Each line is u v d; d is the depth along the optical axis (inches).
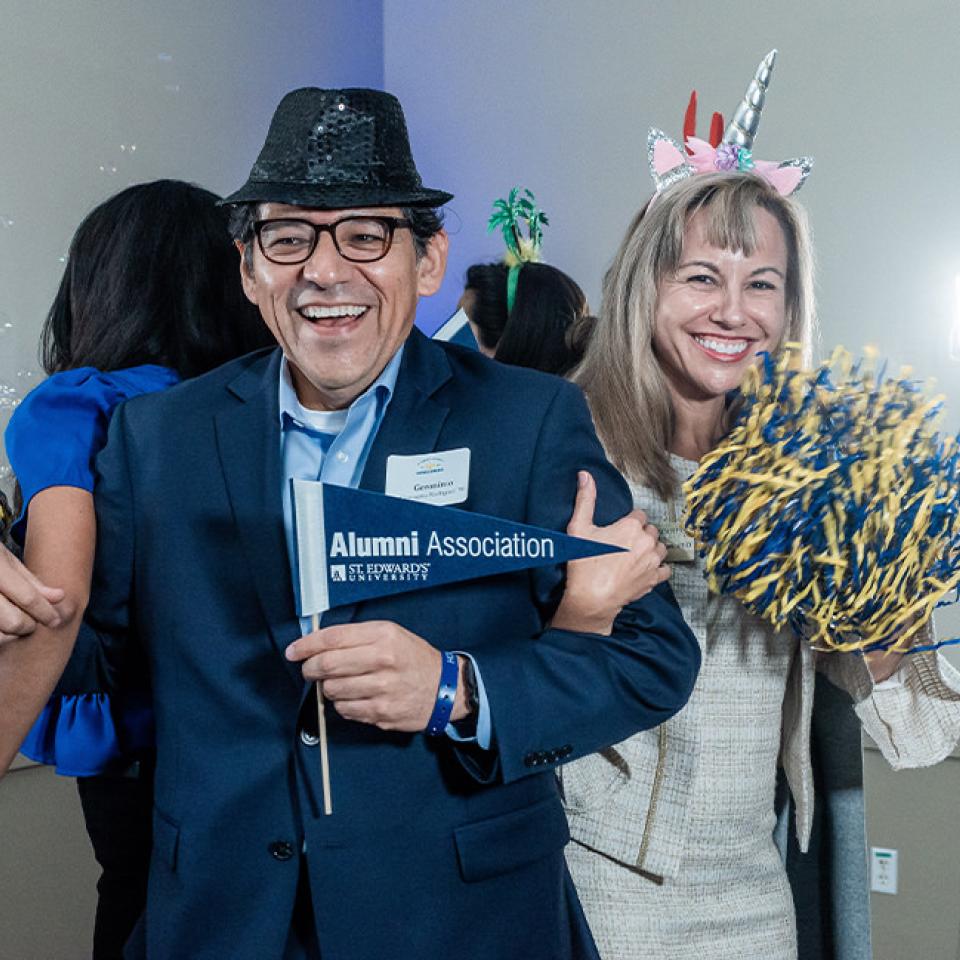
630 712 48.3
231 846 46.7
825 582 54.9
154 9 154.7
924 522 53.7
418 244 47.6
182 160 160.1
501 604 47.7
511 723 45.1
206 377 51.1
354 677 43.2
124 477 49.7
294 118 45.1
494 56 187.0
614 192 175.9
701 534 56.9
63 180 142.0
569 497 48.5
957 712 66.2
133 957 52.0
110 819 62.4
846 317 150.5
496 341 121.2
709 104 165.0
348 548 44.1
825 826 69.1
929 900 127.1
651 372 63.6
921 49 144.7
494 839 47.6
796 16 154.6
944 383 143.8
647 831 60.6
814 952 69.5
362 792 46.1
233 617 47.4
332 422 48.7
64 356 65.0
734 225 62.0
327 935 45.6
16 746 47.6
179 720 48.0
